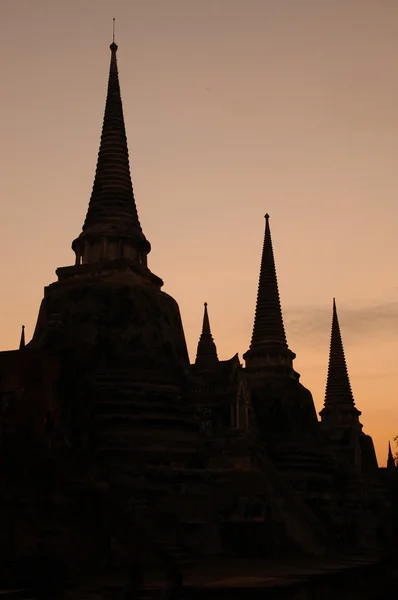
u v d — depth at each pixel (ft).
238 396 236.43
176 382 204.64
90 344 199.21
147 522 169.99
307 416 271.08
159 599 93.40
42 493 138.10
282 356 278.67
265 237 295.28
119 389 195.21
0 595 108.17
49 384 157.07
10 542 128.06
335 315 356.59
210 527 190.49
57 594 115.24
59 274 217.36
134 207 230.89
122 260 213.25
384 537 274.36
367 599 158.51
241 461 204.54
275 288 288.30
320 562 176.24
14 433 145.48
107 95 239.30
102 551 140.67
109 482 165.17
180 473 188.96
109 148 232.32
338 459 286.05
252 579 131.44
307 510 209.46
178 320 218.59
